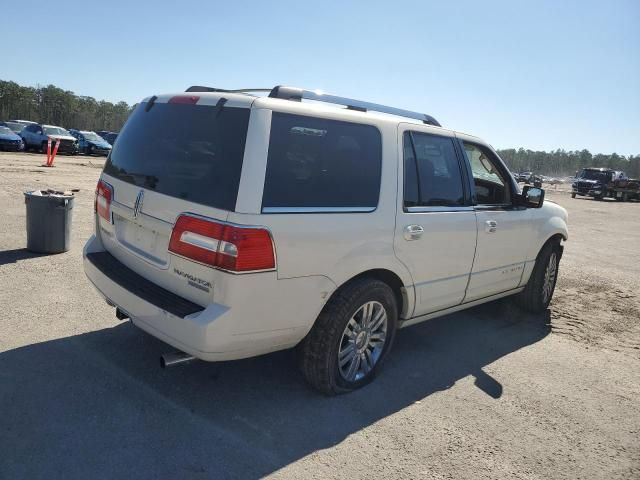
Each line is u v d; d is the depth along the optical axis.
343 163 3.41
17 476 2.55
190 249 2.97
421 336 5.13
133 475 2.64
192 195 3.03
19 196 10.99
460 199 4.41
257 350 3.13
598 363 4.80
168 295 3.18
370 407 3.57
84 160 27.72
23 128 29.89
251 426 3.19
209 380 3.70
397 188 3.74
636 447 3.41
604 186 36.41
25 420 3.01
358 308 3.54
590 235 14.62
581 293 7.34
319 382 3.53
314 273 3.19
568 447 3.34
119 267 3.63
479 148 4.83
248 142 2.93
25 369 3.59
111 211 3.74
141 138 3.62
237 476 2.73
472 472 2.97
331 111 3.39
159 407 3.29
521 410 3.76
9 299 4.85
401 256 3.76
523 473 3.02
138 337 4.25
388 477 2.85
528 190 5.24
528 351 4.96
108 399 3.32
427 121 4.51
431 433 3.33
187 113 3.33
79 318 4.56
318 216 3.18
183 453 2.86
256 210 2.89
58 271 5.82
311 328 3.42
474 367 4.46
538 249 5.62
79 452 2.78
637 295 7.48
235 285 2.84
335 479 2.79
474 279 4.66
